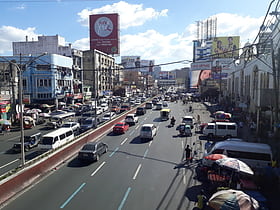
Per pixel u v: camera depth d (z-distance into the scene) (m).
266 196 12.34
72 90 58.94
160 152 20.95
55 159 17.48
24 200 12.09
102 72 79.00
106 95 81.31
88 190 13.19
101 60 79.69
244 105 38.09
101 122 36.03
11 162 18.69
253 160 16.02
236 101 48.91
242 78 46.31
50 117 38.28
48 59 49.56
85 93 67.25
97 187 13.59
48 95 50.19
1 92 35.97
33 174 14.69
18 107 35.66
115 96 87.69
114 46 79.06
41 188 13.54
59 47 62.69
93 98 72.06
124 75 123.75
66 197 12.36
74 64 62.00
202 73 97.25
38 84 49.97
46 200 12.06
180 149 21.97
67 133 23.67
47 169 16.28
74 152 20.84
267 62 27.09
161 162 18.09
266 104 23.67
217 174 14.02
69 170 16.59
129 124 36.28
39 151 20.86
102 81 81.00
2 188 11.99
